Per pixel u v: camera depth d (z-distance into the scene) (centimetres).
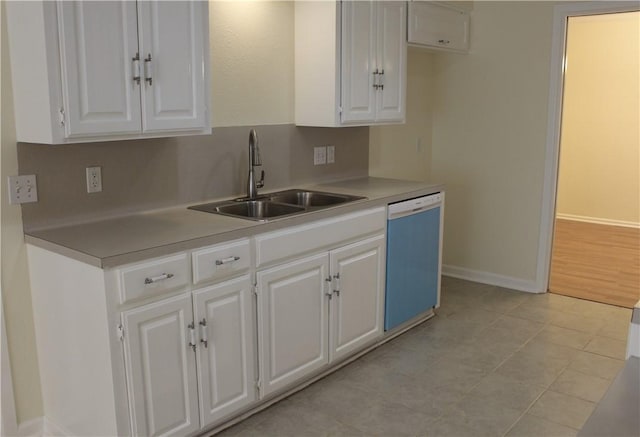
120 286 207
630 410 105
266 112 331
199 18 250
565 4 411
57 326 234
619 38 634
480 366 324
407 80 450
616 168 662
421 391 295
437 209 378
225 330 247
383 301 344
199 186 301
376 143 427
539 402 285
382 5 346
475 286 468
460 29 439
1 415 243
